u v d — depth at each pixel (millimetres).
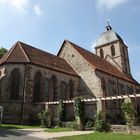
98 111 23078
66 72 34188
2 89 27016
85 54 41281
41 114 25594
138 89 48969
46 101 29453
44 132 18766
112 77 39344
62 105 26750
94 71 35062
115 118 33906
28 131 18688
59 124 25578
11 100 26953
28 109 26672
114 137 14609
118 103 37812
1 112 24969
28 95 27141
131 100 20641
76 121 23750
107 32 55750
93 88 34281
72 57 39438
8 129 19250
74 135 16359
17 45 32562
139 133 17578
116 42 52281
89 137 14742
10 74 28125
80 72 37125
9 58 29188
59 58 39125
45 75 30469
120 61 50406
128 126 18641
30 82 27781
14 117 26094
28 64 28453
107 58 52500
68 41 41344
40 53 35062
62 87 32875
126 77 47094
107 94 36000
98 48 55250
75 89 35281
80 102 24484
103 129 20094
